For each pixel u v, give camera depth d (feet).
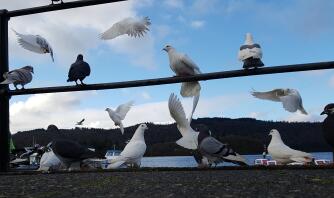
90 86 6.17
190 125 6.93
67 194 3.88
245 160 6.83
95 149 7.41
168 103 6.83
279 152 7.68
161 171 5.66
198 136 6.88
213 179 4.47
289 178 4.35
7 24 6.60
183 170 5.70
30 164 13.79
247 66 5.49
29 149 14.89
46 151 8.05
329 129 5.63
